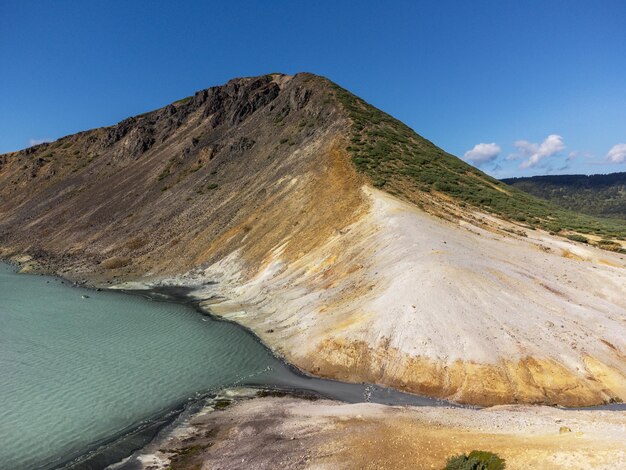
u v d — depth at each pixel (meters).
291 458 17.59
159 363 29.81
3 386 25.81
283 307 38.56
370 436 18.58
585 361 25.61
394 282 32.31
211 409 23.34
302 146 74.81
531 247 42.62
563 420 19.34
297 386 26.34
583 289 34.88
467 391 24.34
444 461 16.25
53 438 20.38
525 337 26.88
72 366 29.14
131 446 19.75
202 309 44.03
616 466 13.99
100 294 52.28
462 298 29.45
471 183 67.75
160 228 72.06
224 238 60.25
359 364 27.72
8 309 44.75
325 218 50.50
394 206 45.69
